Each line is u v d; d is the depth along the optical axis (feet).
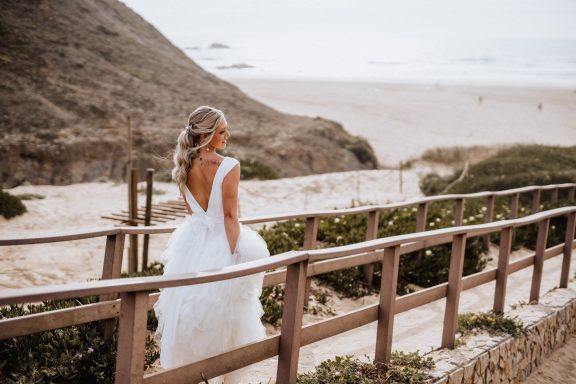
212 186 11.11
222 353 10.34
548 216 22.29
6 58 80.69
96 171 61.16
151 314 16.49
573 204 39.37
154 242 32.22
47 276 24.57
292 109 176.45
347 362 14.56
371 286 23.11
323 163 83.46
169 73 104.32
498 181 50.14
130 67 98.58
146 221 22.48
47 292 7.45
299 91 238.27
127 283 8.36
